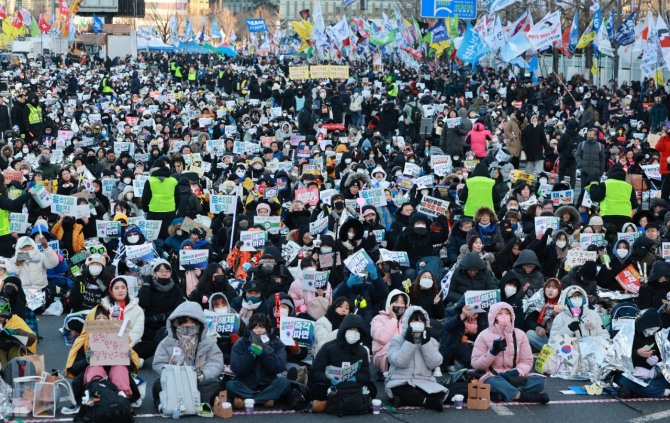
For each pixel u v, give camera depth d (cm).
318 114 9212
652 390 2628
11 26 17738
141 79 13050
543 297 2988
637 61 10988
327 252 3241
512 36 9962
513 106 8806
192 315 2470
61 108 9294
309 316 2958
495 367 2616
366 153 5819
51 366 2797
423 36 12431
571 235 3934
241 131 7425
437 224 3669
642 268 3384
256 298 2841
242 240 3525
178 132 7062
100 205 4200
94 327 2402
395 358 2527
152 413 2428
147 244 3388
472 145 6209
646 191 5475
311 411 2470
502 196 4969
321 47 13262
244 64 16525
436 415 2461
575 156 5356
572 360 2798
